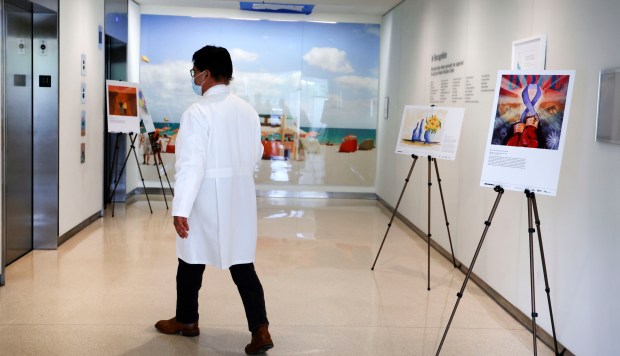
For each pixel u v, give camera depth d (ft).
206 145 12.76
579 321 13.21
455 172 22.59
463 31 22.39
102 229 26.35
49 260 21.04
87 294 17.46
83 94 25.58
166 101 37.99
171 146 38.11
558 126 12.41
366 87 39.01
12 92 20.84
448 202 23.38
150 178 37.99
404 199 31.07
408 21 31.53
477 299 18.31
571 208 13.75
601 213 12.50
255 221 13.61
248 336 14.62
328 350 14.01
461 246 21.70
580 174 13.43
